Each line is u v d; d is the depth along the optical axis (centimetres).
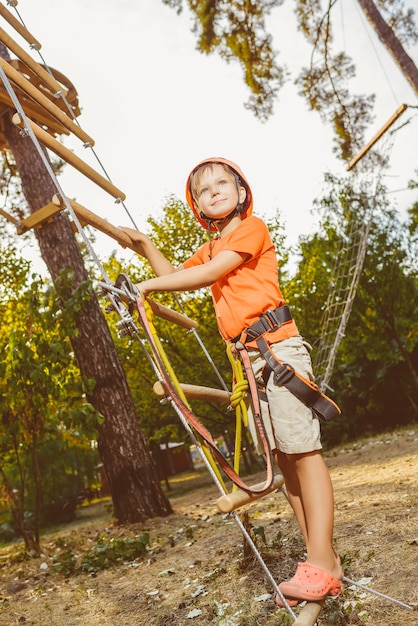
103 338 821
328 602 296
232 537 516
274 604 318
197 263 247
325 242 1374
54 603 449
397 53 1071
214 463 188
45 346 713
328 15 1246
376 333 1428
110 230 233
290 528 468
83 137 256
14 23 283
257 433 211
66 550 706
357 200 1191
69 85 681
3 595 512
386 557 342
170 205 1514
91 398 816
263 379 203
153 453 2064
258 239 212
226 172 225
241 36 1340
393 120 909
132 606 396
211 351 1495
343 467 829
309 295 1580
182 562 478
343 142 1316
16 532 1361
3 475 765
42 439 814
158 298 1480
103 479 2689
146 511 790
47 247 829
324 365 1259
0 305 945
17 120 204
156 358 189
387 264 1365
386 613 274
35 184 818
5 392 698
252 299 208
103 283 188
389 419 1596
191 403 1548
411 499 475
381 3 1217
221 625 308
